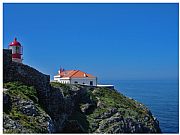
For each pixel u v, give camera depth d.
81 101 58.09
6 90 39.50
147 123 60.56
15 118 35.28
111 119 55.06
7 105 37.06
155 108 93.81
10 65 44.41
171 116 79.19
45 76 48.56
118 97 67.19
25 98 40.25
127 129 55.56
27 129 34.19
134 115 59.31
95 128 53.25
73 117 52.91
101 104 59.16
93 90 63.88
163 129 65.81
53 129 39.91
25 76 45.56
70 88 56.88
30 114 38.38
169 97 127.56
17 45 56.66
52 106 48.44
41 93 47.00
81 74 76.50
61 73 80.56
